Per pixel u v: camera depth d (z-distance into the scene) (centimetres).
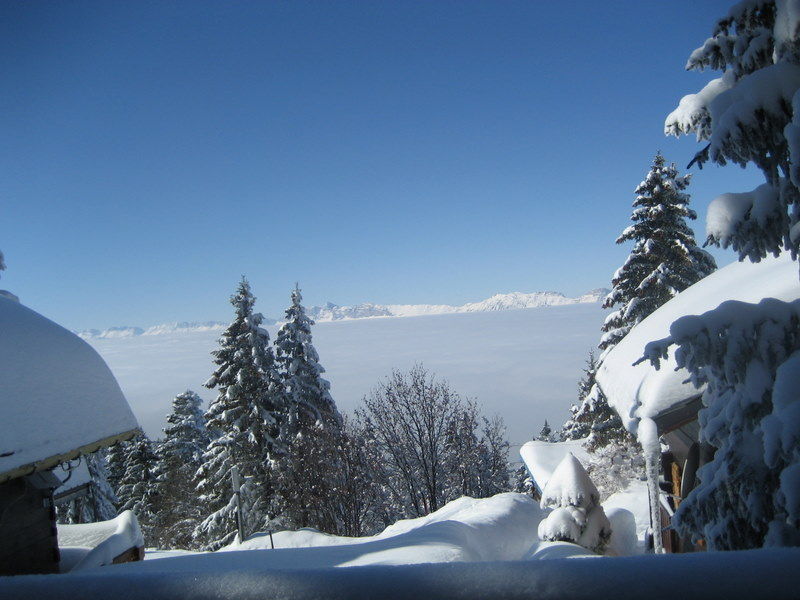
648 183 2088
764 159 327
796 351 321
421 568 107
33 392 783
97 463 3145
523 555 1073
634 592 101
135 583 110
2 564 774
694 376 412
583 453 2122
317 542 1462
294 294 2798
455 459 2753
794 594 99
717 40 400
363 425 2720
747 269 920
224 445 2536
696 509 372
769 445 281
